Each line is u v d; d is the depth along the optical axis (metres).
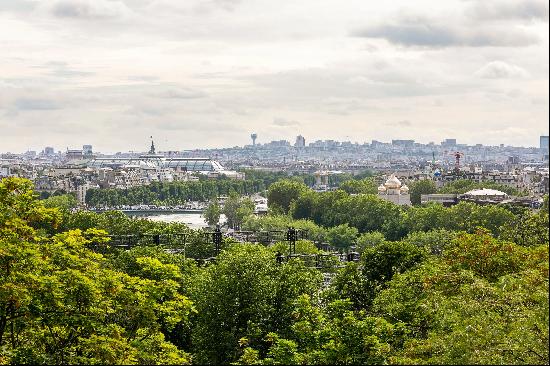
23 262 80.12
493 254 107.75
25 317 80.44
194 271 148.00
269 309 115.56
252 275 118.12
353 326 86.19
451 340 73.62
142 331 86.00
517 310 77.12
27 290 77.81
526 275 85.12
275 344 97.12
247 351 89.50
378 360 83.06
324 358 83.75
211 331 114.69
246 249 141.50
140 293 85.38
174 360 81.31
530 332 70.75
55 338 83.75
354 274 131.12
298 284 124.38
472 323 74.38
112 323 85.81
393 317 101.56
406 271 127.62
